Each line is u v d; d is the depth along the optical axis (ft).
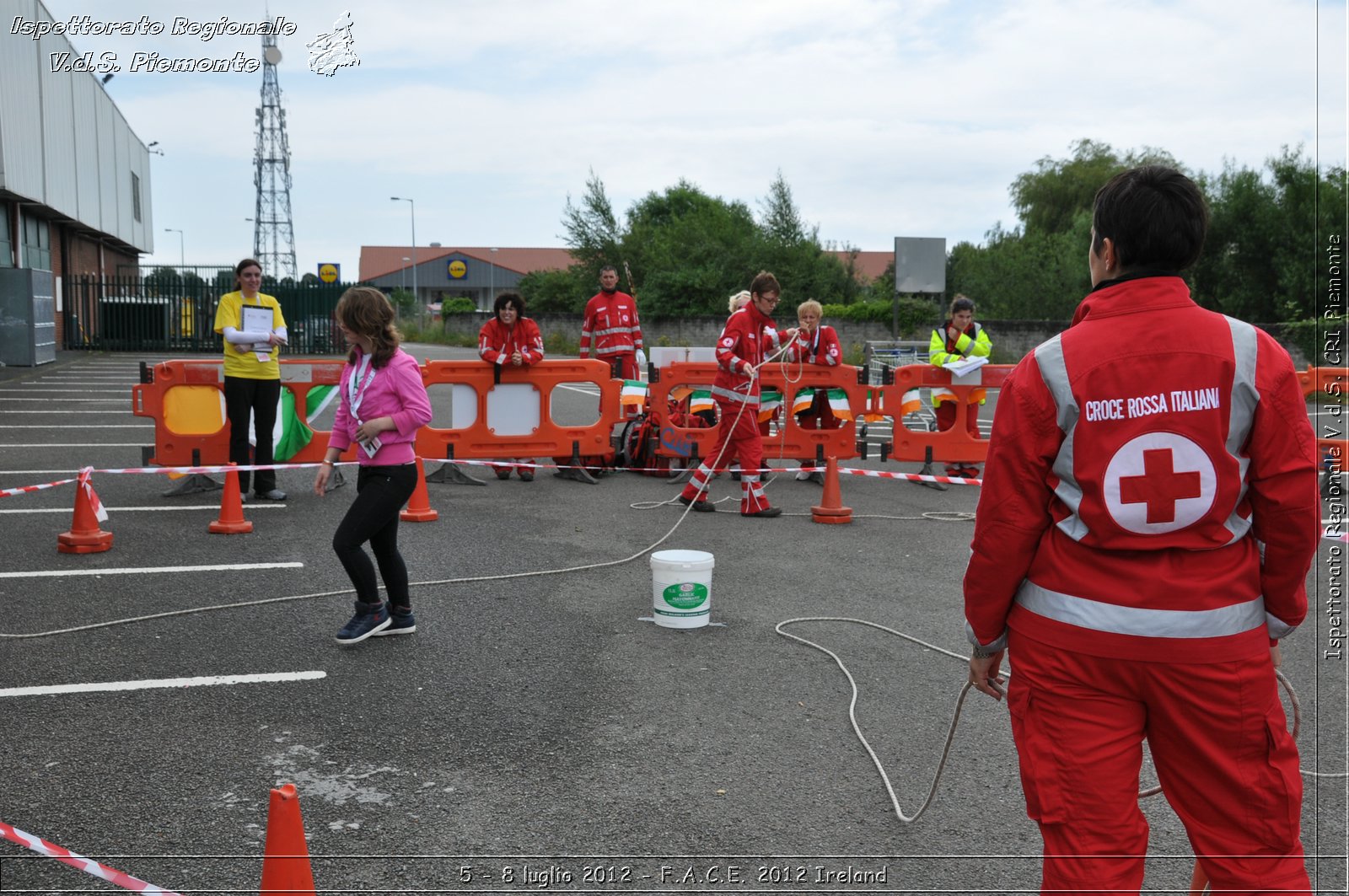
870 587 21.83
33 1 78.18
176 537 24.89
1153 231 7.42
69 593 20.04
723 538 26.32
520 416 34.60
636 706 15.02
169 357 93.66
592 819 11.75
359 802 12.03
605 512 29.53
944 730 14.38
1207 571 7.31
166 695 15.10
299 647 17.29
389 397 17.22
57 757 13.00
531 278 168.25
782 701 15.31
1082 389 7.31
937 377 35.55
